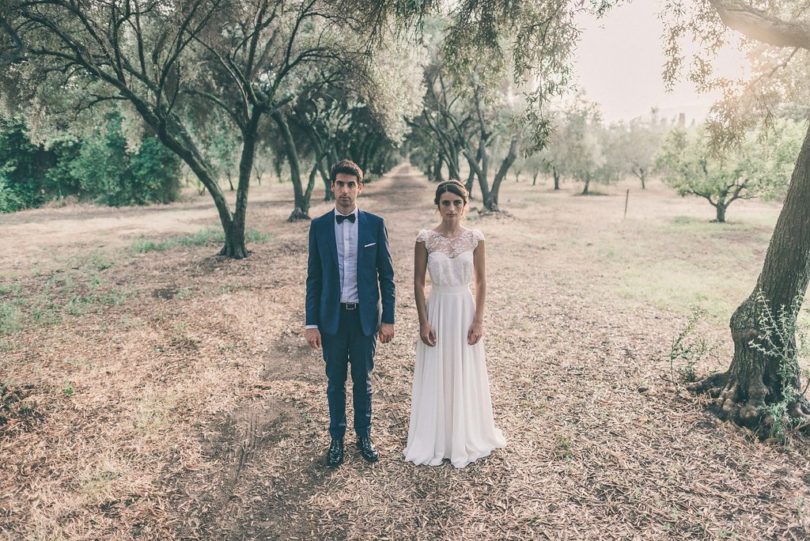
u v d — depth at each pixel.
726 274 9.11
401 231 15.23
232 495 2.89
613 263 10.31
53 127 10.78
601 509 2.70
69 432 3.60
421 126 25.09
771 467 3.06
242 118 14.97
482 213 20.16
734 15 3.42
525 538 2.49
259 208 23.67
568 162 36.75
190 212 22.22
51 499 2.84
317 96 18.09
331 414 3.19
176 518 2.70
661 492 2.84
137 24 8.24
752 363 3.66
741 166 16.55
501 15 4.78
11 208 22.42
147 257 11.18
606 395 4.14
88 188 24.69
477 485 2.94
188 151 10.24
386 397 4.18
